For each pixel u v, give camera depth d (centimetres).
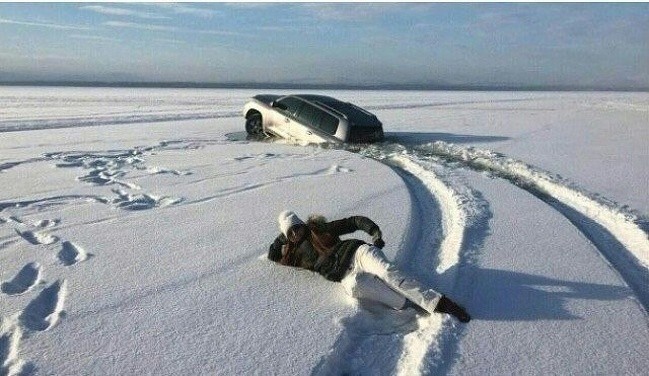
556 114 2545
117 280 440
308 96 1398
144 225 597
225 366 317
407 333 372
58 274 450
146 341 344
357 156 1123
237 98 3612
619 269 512
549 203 791
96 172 901
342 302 405
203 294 417
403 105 3133
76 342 340
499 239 571
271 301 407
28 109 2222
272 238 557
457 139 1459
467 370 319
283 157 1098
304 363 321
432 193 821
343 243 434
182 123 1769
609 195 805
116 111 2188
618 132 1742
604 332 370
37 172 882
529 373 317
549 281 458
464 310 381
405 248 536
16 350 329
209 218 629
